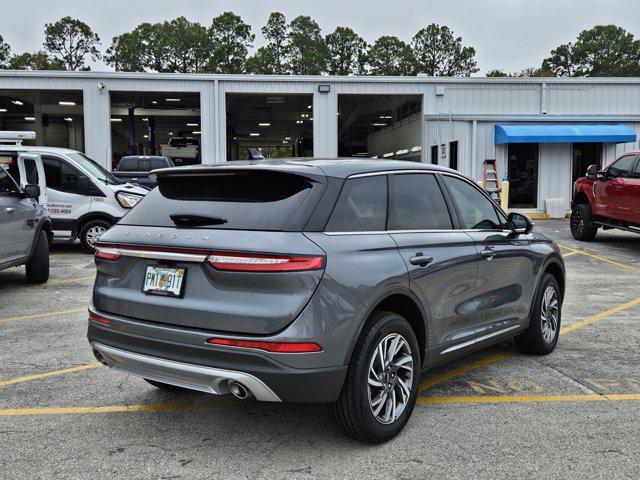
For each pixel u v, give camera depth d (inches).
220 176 136.6
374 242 134.6
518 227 187.5
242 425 147.9
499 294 178.9
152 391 172.6
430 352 151.0
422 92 887.1
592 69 3860.7
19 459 129.6
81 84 816.3
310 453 132.0
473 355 209.6
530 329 201.0
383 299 132.0
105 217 448.8
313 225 124.6
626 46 3786.9
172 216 131.3
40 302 294.4
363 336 128.7
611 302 301.0
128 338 131.8
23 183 438.0
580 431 144.2
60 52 3742.6
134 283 134.8
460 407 159.6
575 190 553.6
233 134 1599.4
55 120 1339.8
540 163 840.3
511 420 150.9
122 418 152.6
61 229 445.4
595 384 178.4
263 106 1164.5
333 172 135.3
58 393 170.6
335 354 121.0
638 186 454.9
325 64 3412.9
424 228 153.4
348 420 129.3
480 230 174.4
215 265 120.9
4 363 198.4
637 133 847.1
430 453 132.0
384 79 872.3
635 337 233.9
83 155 475.5
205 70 3297.2
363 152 1553.9
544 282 203.6
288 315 116.2
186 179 141.8
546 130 810.2
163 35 3385.8
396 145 1174.3
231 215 128.0
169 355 125.8
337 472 123.2
